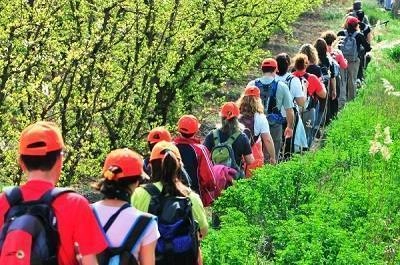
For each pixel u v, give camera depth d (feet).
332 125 81.25
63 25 70.54
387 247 45.96
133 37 74.33
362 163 63.93
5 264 22.12
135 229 28.14
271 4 100.58
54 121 67.00
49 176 23.73
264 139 57.36
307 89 72.08
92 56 65.16
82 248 23.12
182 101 86.89
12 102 61.26
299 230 44.45
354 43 94.38
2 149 62.54
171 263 32.58
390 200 55.31
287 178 54.80
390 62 129.80
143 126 78.23
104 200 28.96
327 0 176.55
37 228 22.61
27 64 61.46
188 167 45.75
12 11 61.98
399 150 66.39
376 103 90.58
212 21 88.69
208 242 41.06
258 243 46.44
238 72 98.68
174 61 77.71
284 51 134.51
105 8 66.90
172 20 75.56
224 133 52.39
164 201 32.96
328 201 52.19
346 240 42.91
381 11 183.11
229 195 49.73
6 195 23.36
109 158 28.94
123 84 73.15
